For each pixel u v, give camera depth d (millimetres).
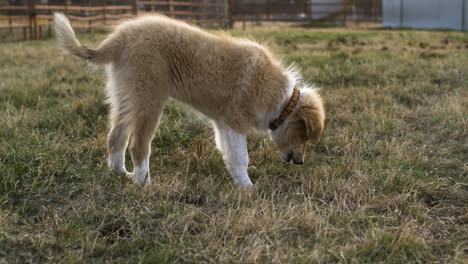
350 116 7047
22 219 4016
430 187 4781
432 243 3805
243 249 3617
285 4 26250
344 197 4527
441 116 6941
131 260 3484
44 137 5871
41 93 7898
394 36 17547
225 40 5023
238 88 4906
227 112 4961
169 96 4887
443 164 5535
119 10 22234
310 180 4891
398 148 5891
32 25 19406
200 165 5387
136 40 4652
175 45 4715
